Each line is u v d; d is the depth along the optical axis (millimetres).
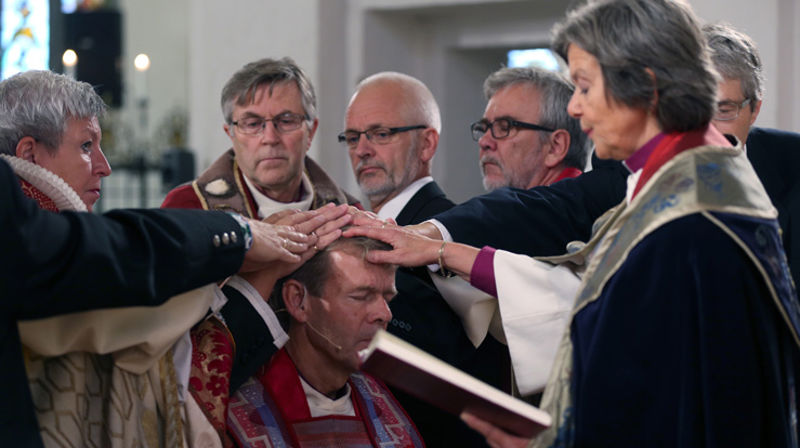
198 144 6367
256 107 3193
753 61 2664
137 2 11914
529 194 2803
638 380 1801
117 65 7031
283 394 2293
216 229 1981
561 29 1940
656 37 1820
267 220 2346
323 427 2311
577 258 2256
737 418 1742
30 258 1647
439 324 2650
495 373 2738
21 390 1688
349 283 2303
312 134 3400
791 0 4844
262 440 2182
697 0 5008
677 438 1771
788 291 1872
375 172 3438
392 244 2373
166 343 1969
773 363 1794
